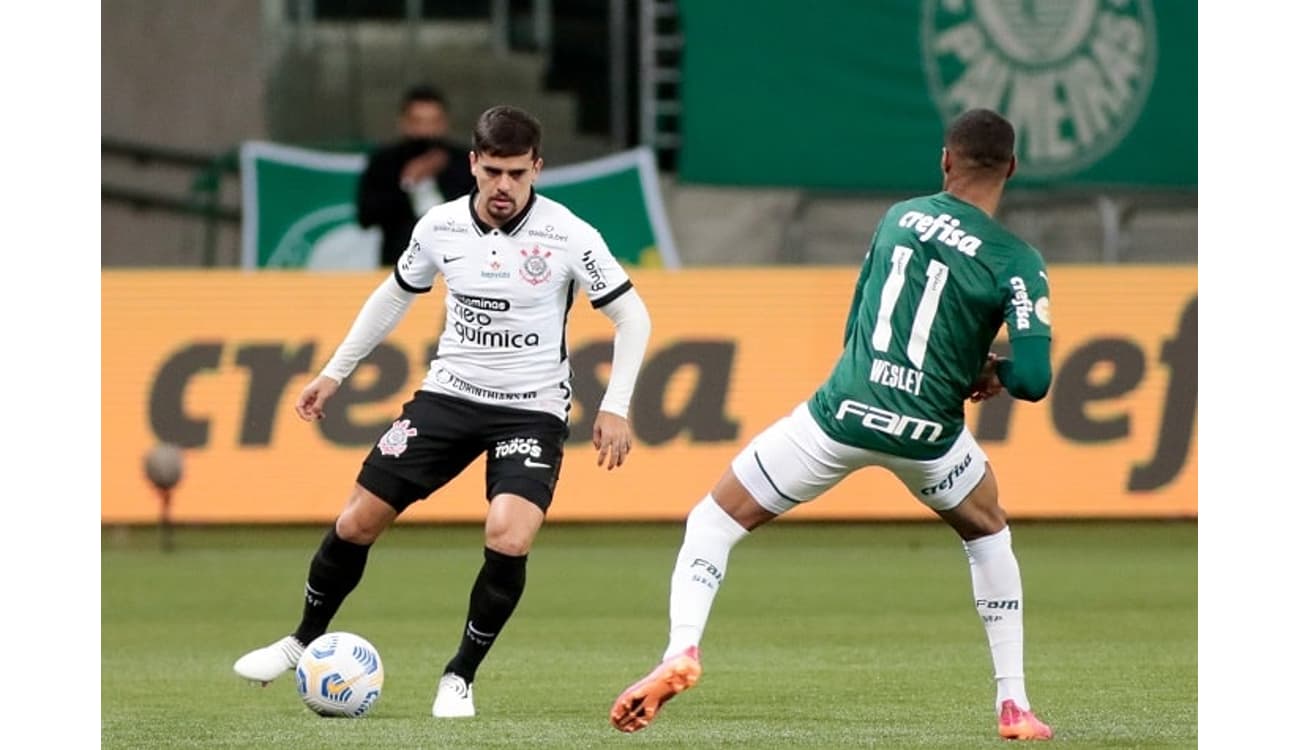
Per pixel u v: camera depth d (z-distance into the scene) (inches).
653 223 2137.1
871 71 2164.1
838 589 1608.0
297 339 1873.8
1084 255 2206.0
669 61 2260.1
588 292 937.5
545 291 935.0
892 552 1871.3
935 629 1369.3
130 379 1872.5
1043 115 2170.3
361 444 1851.6
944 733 872.3
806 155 2174.0
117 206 2261.3
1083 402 1855.3
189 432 1866.4
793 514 1857.8
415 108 1947.6
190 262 2265.0
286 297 1883.6
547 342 943.0
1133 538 1959.9
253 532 2046.0
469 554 1865.2
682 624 819.4
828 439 822.5
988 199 828.6
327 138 2346.2
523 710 975.0
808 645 1283.2
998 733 863.1
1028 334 797.2
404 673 1155.3
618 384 936.3
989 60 2162.9
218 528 2065.7
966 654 1230.3
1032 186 2180.1
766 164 2175.2
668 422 1852.9
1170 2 2162.9
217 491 1855.3
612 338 1844.2
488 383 943.0
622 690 1064.2
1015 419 1854.1
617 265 939.3
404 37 2373.3
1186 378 1852.9
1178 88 2169.0
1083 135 2171.5
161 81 2300.7
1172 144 2174.0
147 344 1877.5
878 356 817.5
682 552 839.1
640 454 1846.7
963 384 816.3
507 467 938.1
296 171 2164.1
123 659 1237.1
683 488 1838.1
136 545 1942.7
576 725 900.6
